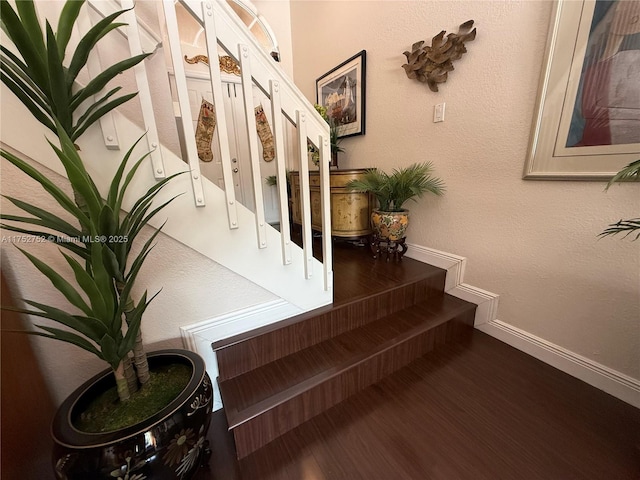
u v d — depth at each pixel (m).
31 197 0.79
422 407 1.20
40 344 0.88
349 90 2.42
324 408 1.19
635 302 1.13
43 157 0.77
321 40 2.66
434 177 1.87
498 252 1.59
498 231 1.57
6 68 0.55
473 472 0.93
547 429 1.08
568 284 1.32
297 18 2.96
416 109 1.90
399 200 1.99
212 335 1.16
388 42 1.99
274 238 1.22
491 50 1.44
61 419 0.70
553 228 1.33
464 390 1.28
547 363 1.44
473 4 1.47
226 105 2.92
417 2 1.74
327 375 1.17
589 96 1.13
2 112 0.71
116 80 0.99
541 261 1.41
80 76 0.83
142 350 0.82
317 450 1.02
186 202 0.99
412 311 1.69
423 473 0.93
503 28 1.38
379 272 1.90
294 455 1.01
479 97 1.53
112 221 0.65
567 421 1.11
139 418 0.73
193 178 0.98
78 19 0.77
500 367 1.43
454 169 1.74
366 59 2.20
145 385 0.83
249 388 1.12
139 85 0.84
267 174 3.24
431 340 1.55
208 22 0.90
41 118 0.62
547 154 1.29
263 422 1.02
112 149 0.84
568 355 1.36
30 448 0.79
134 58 0.66
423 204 2.03
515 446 1.01
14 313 0.79
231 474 0.95
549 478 0.90
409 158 2.03
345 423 1.13
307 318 1.34
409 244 2.21
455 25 1.57
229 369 1.18
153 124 0.88
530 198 1.40
